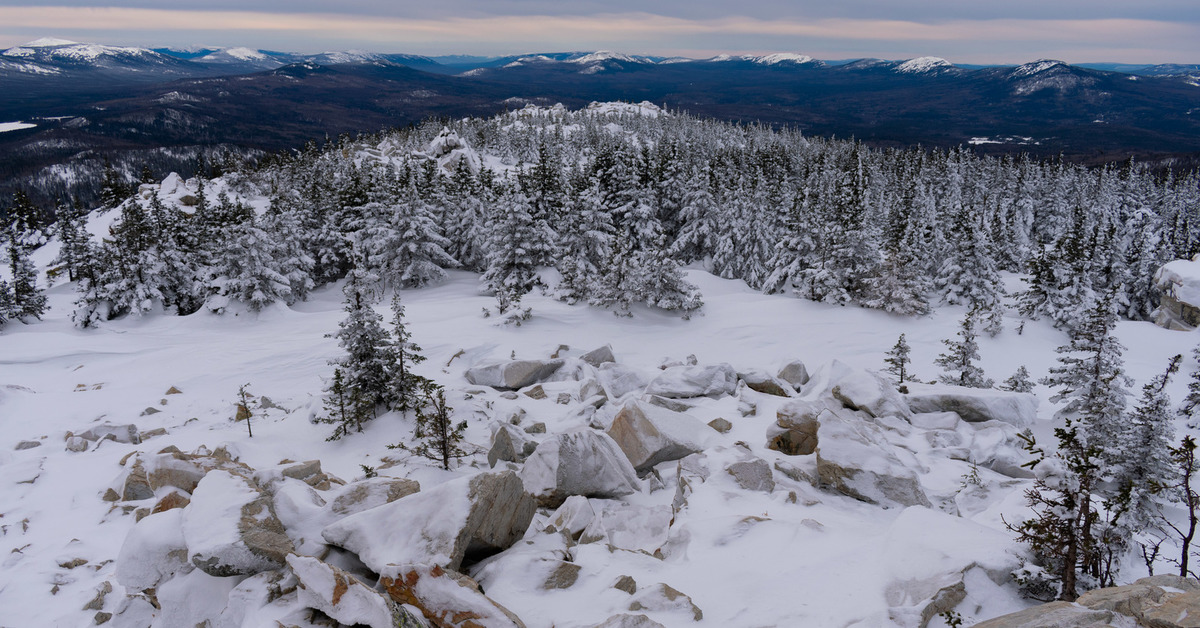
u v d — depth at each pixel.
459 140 94.19
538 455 12.03
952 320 40.12
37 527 12.11
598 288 39.19
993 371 33.41
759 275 53.97
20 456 16.61
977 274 44.66
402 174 57.44
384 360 17.38
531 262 45.12
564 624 6.84
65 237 49.53
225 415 20.27
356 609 6.61
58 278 58.41
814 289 43.16
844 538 8.86
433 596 6.80
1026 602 6.93
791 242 46.88
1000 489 11.93
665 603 7.14
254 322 38.31
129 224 41.28
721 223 55.38
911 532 8.25
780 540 8.89
